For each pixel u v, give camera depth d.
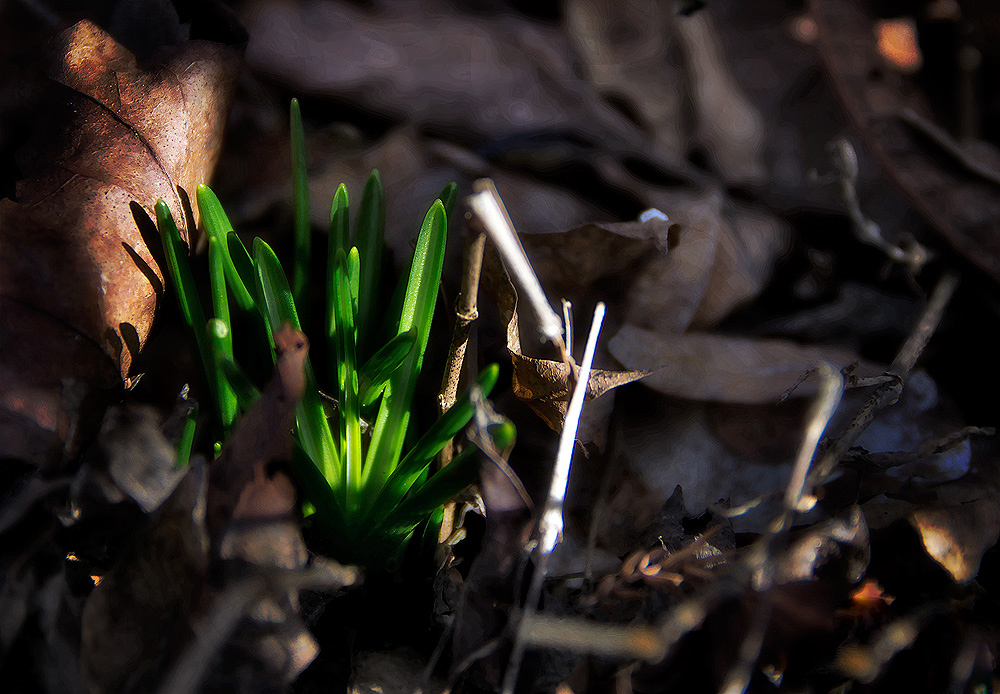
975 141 0.45
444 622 0.34
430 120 0.45
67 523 0.32
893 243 0.42
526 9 0.52
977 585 0.34
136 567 0.32
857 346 0.40
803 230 0.44
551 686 0.33
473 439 0.32
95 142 0.34
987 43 0.45
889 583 0.35
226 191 0.41
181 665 0.30
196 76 0.36
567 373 0.34
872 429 0.37
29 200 0.34
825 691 0.33
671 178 0.44
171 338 0.37
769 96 0.48
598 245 0.37
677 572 0.34
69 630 0.32
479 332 0.37
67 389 0.33
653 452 0.37
